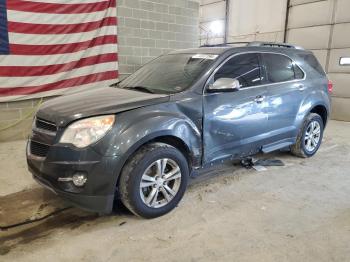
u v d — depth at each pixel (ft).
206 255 7.33
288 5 30.25
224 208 9.60
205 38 41.37
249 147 11.53
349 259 7.22
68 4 17.60
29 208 9.57
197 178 11.98
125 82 11.86
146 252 7.45
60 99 9.84
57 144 7.99
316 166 13.58
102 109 8.22
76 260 7.17
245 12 35.22
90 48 18.94
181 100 9.33
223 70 10.55
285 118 12.73
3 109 16.78
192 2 23.54
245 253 7.40
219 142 10.39
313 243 7.81
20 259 7.18
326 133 20.84
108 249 7.57
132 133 8.11
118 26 19.99
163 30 22.27
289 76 13.06
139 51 21.33
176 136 9.00
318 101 14.20
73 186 8.00
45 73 17.58
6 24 15.89
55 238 8.02
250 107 11.07
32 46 16.88
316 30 28.19
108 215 9.16
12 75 16.56
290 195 10.59
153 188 8.81
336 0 26.32
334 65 27.14
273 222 8.80
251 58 11.59
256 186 11.31
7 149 15.65
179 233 8.23
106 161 7.85
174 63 11.53
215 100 10.04
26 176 12.09
